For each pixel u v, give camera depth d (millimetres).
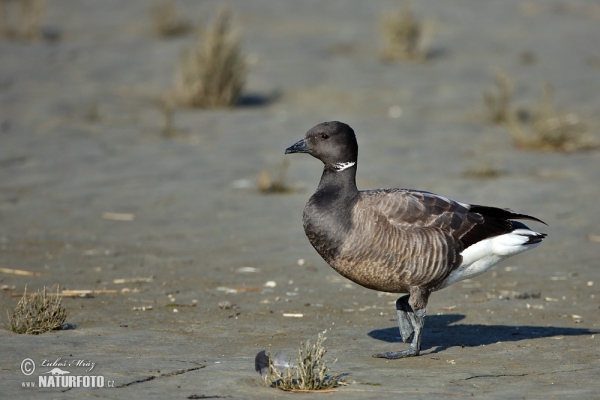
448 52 30672
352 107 24453
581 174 19219
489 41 32219
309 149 9930
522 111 24516
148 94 25172
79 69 26812
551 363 8875
